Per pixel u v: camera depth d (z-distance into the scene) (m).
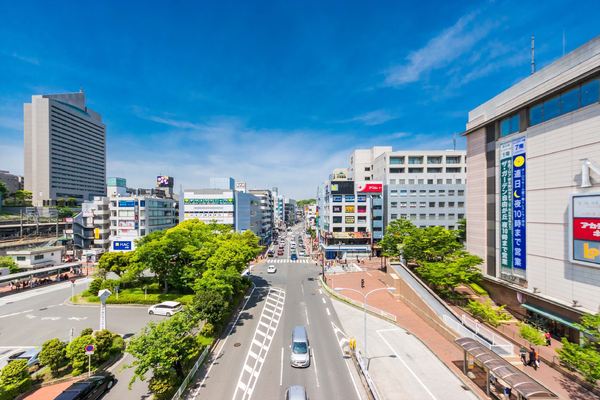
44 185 123.56
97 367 22.08
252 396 19.30
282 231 163.12
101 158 155.50
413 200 71.62
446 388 20.36
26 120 125.06
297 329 26.34
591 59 23.88
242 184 116.69
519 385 16.05
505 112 33.09
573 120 25.70
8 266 48.56
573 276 25.48
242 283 43.84
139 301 36.97
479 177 38.78
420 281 38.94
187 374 21.12
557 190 27.27
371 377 21.69
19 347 26.00
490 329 29.12
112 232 67.56
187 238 41.28
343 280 50.66
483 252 37.88
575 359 17.72
